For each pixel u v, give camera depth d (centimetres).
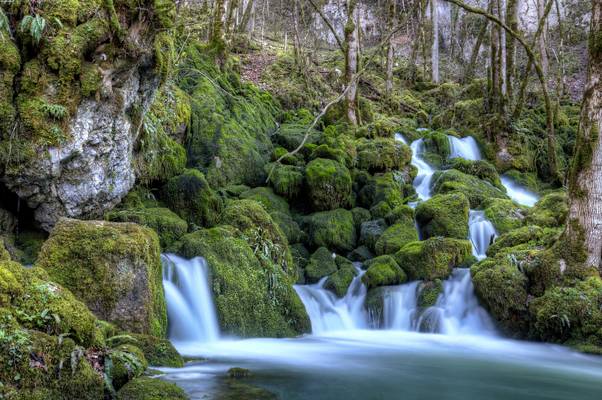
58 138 663
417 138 1675
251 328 799
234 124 1277
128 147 805
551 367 704
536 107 2036
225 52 1548
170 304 719
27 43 645
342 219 1156
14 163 643
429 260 988
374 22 2966
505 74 1777
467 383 615
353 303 980
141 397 421
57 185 701
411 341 849
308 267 1039
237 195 1126
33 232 734
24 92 644
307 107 1766
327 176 1171
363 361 704
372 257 1106
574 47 2805
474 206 1286
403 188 1337
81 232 623
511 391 589
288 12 2962
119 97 742
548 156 1666
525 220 1141
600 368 698
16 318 386
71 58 661
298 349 754
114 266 611
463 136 1730
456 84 2266
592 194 832
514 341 856
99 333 476
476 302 930
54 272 591
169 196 955
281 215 1109
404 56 2861
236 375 559
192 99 1244
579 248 840
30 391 358
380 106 2011
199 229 923
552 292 827
